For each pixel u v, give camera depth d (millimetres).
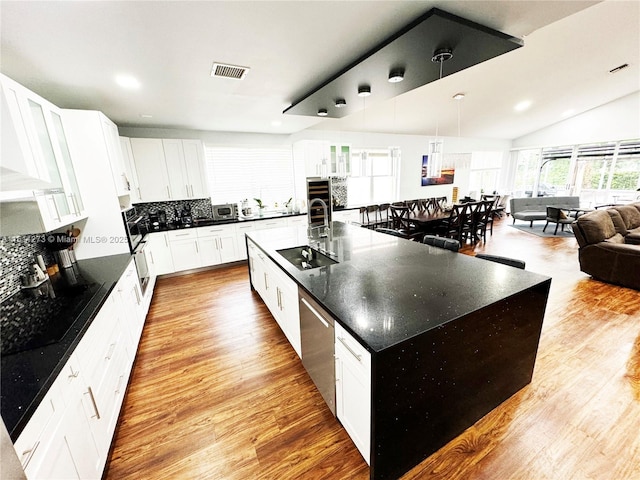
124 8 1357
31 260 2074
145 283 3174
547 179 8141
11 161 1401
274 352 2402
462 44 1700
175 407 1834
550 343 2320
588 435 1519
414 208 6500
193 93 2662
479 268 1880
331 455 1482
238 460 1475
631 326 2529
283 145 5336
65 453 1035
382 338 1115
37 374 998
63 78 2104
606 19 2998
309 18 1536
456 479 1336
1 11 1278
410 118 5484
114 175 2723
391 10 1488
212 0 1343
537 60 3734
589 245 3600
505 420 1624
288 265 2105
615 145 6594
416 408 1287
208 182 4602
